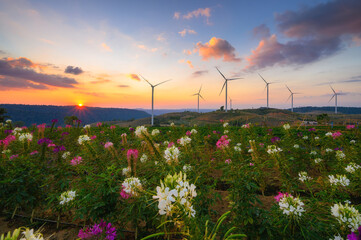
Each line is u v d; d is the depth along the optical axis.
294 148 5.34
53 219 3.11
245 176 2.50
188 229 1.27
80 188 2.98
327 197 2.45
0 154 3.77
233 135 7.21
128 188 2.25
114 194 2.57
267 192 4.16
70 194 2.60
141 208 2.37
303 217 2.01
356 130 7.37
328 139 6.41
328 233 1.92
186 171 2.88
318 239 1.88
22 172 3.07
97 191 2.53
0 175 3.01
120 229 2.39
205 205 2.78
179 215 1.31
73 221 3.04
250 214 2.20
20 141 4.66
